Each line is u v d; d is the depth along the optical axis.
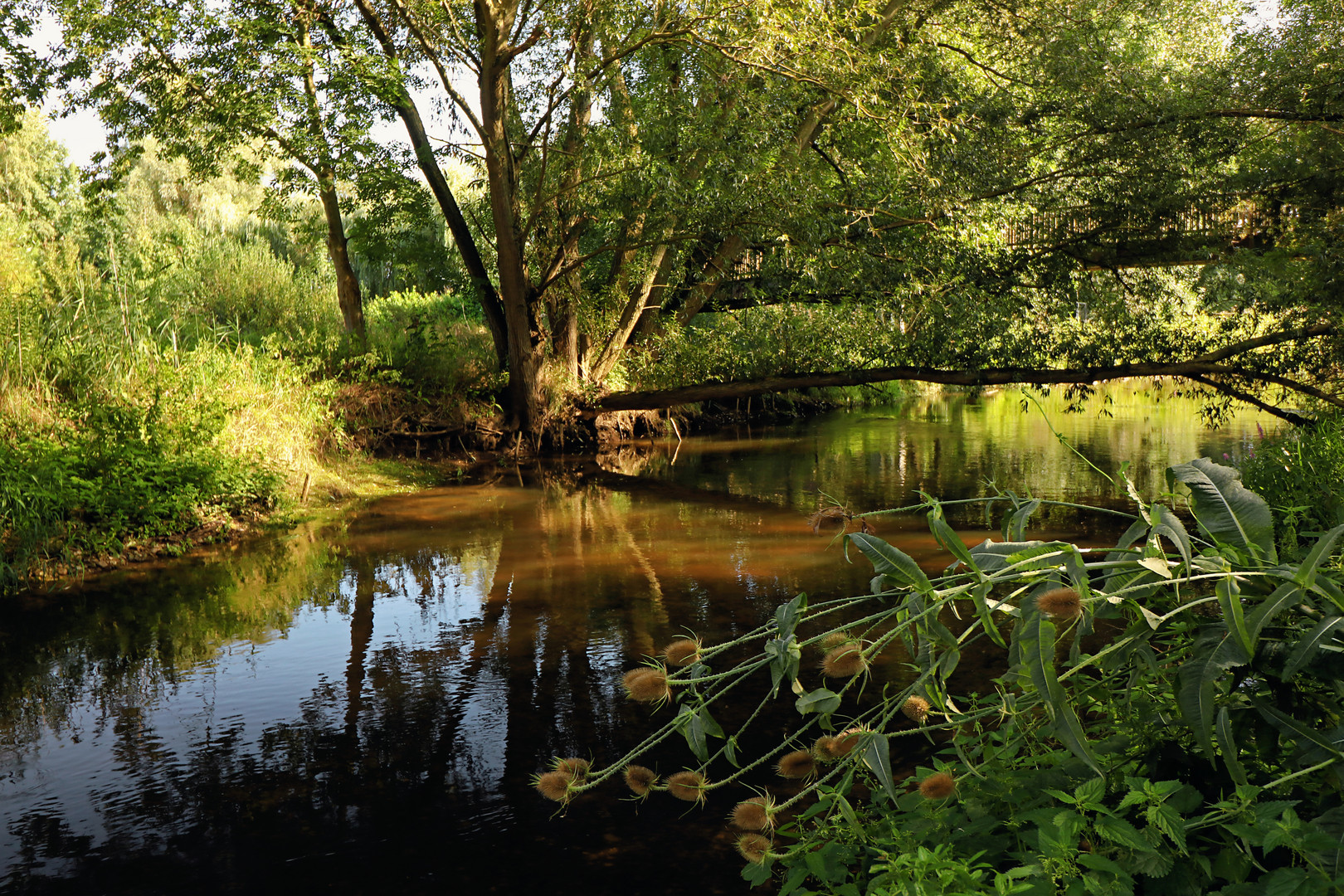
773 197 12.87
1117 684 2.99
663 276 17.00
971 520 10.09
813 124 15.12
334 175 15.34
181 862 3.57
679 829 3.71
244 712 5.02
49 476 8.38
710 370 16.14
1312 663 2.27
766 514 10.71
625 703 5.03
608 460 15.77
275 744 4.61
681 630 6.30
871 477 13.27
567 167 14.59
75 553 8.16
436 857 3.55
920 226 14.32
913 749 4.11
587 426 17.27
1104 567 2.35
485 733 4.69
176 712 5.04
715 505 11.32
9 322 10.43
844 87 12.89
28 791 4.18
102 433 9.27
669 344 16.80
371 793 4.09
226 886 3.39
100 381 10.46
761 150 13.25
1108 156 14.02
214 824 3.86
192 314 16.98
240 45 13.46
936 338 13.71
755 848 2.54
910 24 14.79
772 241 14.32
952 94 14.56
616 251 15.61
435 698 5.17
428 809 3.94
